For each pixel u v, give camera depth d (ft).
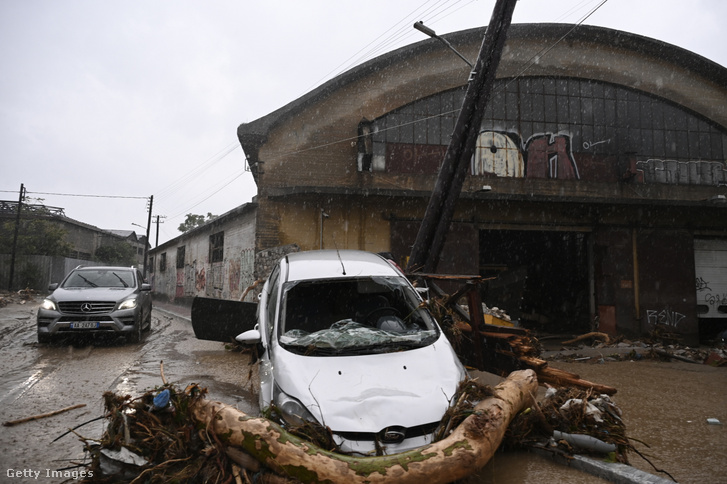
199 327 26.58
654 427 16.88
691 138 59.11
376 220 49.75
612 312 52.90
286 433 10.44
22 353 29.01
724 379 25.80
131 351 30.45
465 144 33.30
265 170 49.80
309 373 12.21
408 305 16.21
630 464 13.21
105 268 36.45
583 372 28.09
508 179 54.49
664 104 59.16
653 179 57.41
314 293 16.26
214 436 10.81
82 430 15.49
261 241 47.91
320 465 9.71
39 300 81.71
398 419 10.84
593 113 57.57
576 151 56.34
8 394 19.65
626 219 54.70
